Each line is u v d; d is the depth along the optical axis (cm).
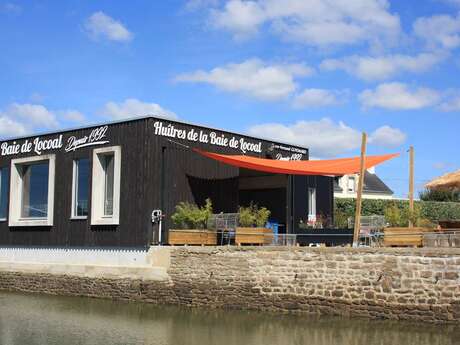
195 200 2255
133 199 2130
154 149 2138
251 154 2550
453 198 4078
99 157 2281
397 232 1681
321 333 1444
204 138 2334
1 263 2447
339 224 2358
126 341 1408
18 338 1452
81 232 2286
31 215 2536
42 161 2511
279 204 2452
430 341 1341
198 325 1585
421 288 1513
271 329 1505
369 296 1573
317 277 1648
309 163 2247
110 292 2070
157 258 1970
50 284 2259
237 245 1891
